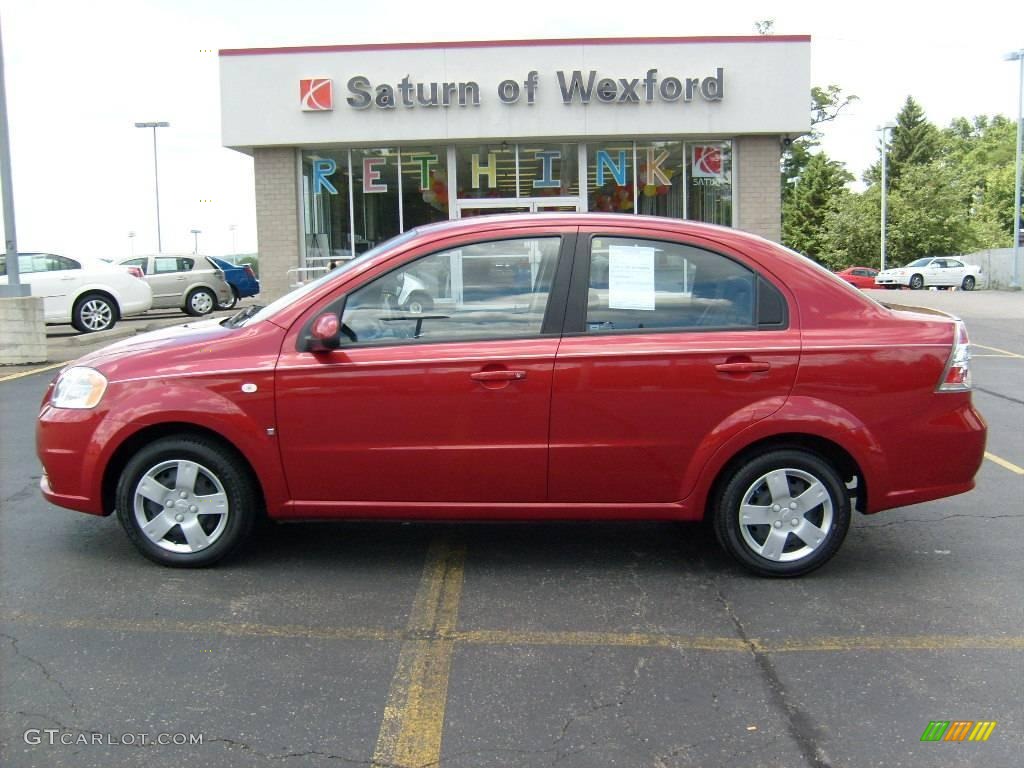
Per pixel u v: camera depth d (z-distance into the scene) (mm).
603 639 3893
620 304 4465
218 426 4426
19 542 5066
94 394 4539
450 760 2980
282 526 5426
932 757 3008
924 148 67125
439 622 4059
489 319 4469
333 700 3361
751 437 4379
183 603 4238
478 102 14406
